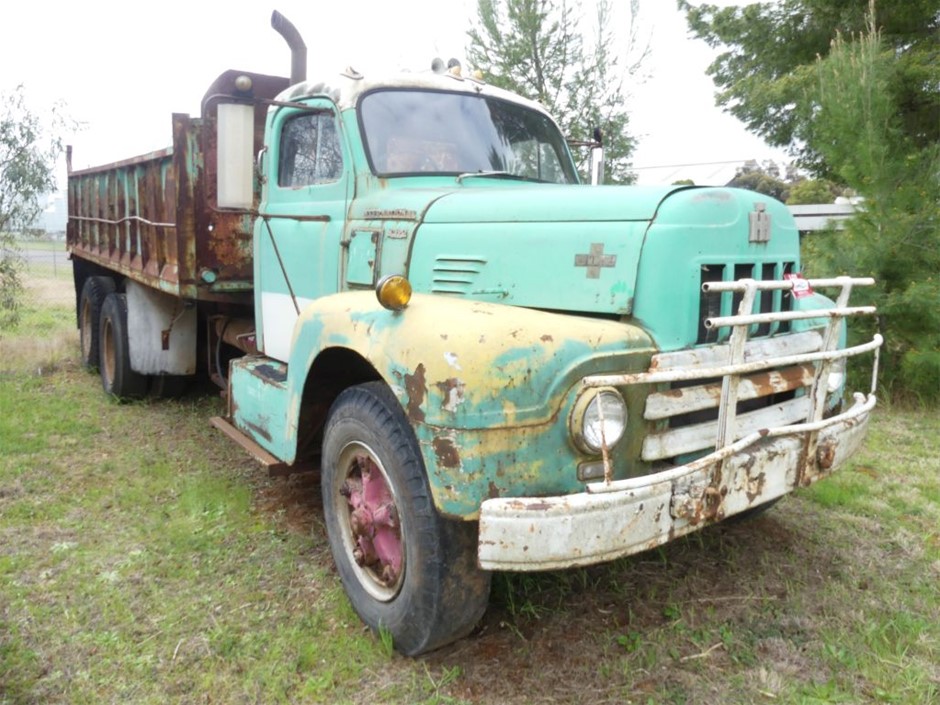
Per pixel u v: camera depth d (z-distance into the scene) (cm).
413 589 252
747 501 258
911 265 646
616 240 265
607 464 224
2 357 750
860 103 698
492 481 227
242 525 379
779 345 286
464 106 399
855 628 289
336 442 294
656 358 248
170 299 579
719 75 1173
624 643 279
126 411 594
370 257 343
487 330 234
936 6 903
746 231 275
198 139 475
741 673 262
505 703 247
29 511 391
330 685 255
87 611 296
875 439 548
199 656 269
